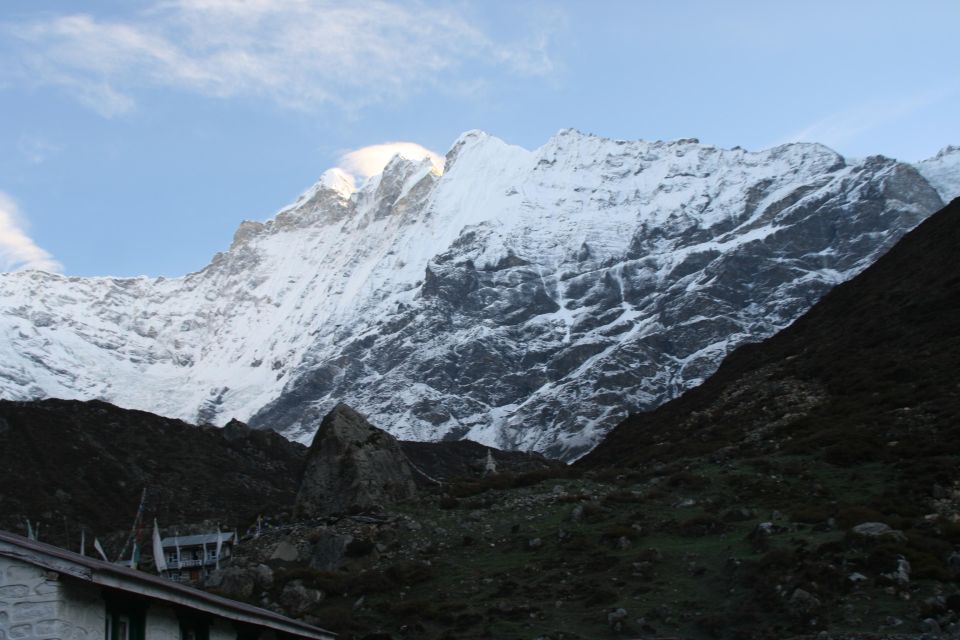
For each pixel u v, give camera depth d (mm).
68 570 22078
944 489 47844
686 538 50188
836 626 37281
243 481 127875
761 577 42125
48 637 21719
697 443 66688
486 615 45688
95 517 108438
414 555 55000
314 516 66000
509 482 66875
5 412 127062
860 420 59188
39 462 117500
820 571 40688
